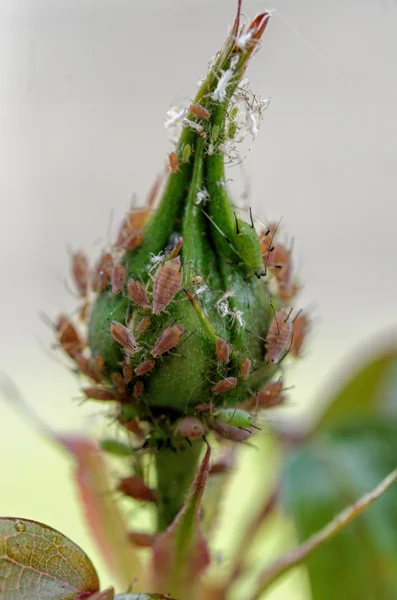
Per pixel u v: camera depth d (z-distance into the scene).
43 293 0.29
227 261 0.10
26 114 0.30
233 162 0.10
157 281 0.10
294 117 0.29
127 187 0.31
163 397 0.10
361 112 0.29
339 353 0.25
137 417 0.10
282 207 0.30
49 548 0.10
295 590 0.13
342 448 0.12
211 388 0.10
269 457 0.13
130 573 0.11
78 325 0.11
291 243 0.10
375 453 0.12
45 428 0.12
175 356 0.10
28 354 0.26
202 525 0.11
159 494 0.10
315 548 0.10
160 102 0.29
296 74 0.28
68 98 0.29
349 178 0.30
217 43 0.10
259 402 0.10
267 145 0.30
